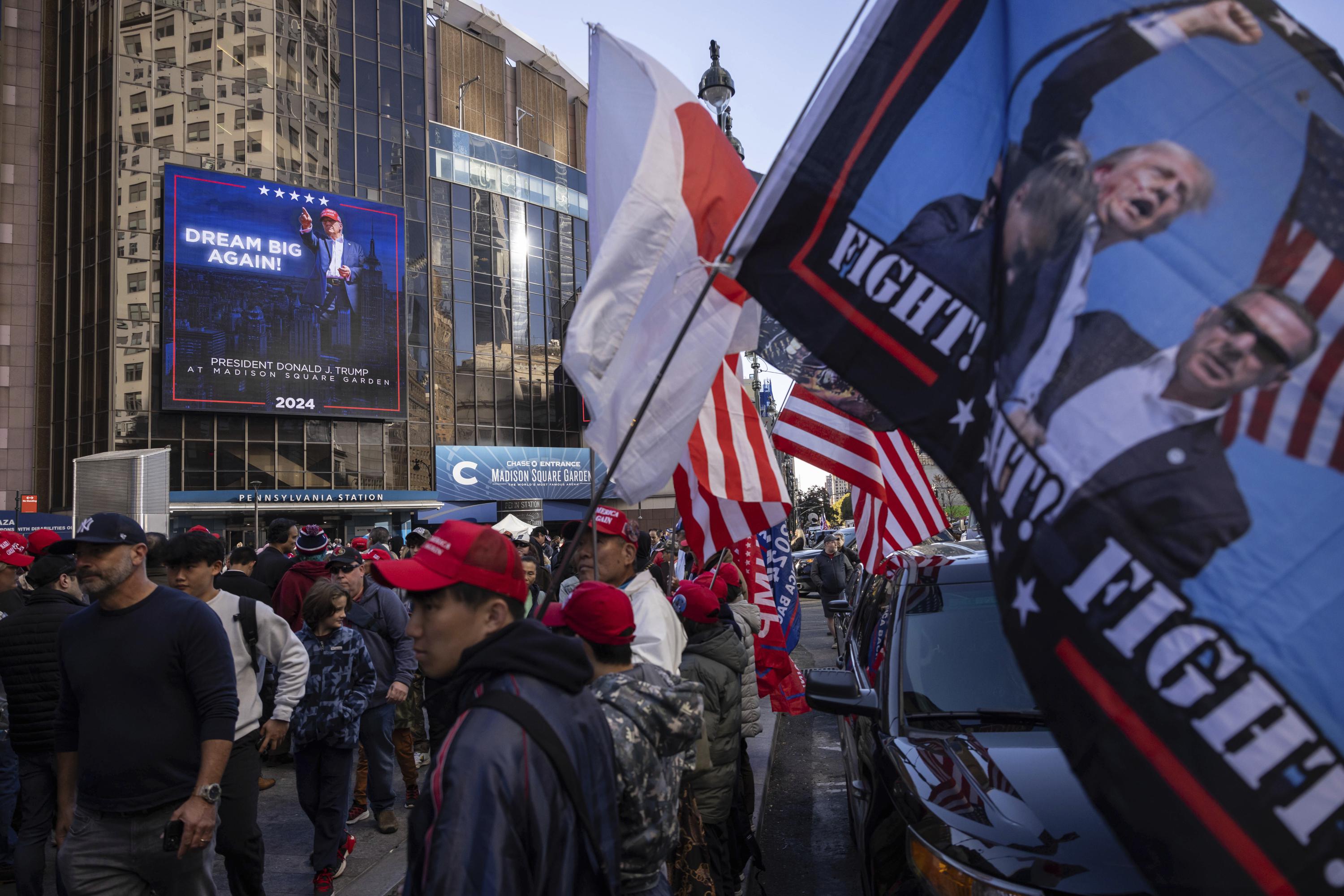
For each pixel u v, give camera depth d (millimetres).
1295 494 1146
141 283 36031
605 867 1619
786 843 5516
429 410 42750
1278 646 1104
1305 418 1170
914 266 1835
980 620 3869
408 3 43625
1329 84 1302
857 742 4188
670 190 2807
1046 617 1231
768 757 7195
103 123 36938
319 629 4812
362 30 42156
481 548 1814
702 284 2764
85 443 36219
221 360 35969
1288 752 1082
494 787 1469
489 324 46375
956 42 1887
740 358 3871
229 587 6578
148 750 3078
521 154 48812
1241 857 1076
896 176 1896
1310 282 1217
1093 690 1179
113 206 36188
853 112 1978
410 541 9680
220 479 36375
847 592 10797
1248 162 1298
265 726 4355
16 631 4473
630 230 2744
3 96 38781
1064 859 2404
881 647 4309
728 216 2855
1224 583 1143
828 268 1937
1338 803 1057
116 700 3094
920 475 5129
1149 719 1143
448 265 44906
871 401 1818
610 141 3094
